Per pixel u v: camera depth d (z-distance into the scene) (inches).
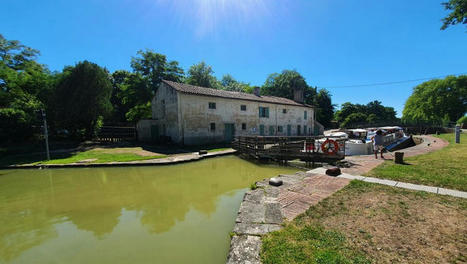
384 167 257.0
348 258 86.1
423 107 1307.8
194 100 627.2
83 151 505.0
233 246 100.0
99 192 233.6
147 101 941.8
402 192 165.2
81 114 649.0
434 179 195.0
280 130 902.4
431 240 98.1
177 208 186.2
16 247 128.2
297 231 110.9
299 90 1103.0
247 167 366.6
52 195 223.8
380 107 2324.1
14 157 427.8
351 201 150.5
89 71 652.1
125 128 700.0
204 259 111.2
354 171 243.9
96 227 151.9
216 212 174.2
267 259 88.2
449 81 1226.0
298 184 198.4
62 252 122.2
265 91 1537.9
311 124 1098.7
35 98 667.4
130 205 195.0
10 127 534.3
